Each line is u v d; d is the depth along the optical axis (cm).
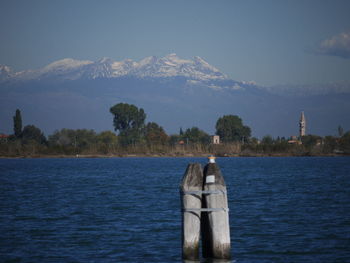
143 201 14688
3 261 6944
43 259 7050
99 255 7269
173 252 7381
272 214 11344
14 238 8569
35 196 16812
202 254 6562
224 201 5522
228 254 5531
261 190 18412
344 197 15475
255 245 7812
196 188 5553
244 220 10400
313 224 9800
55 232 9144
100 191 18862
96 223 10225
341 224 9788
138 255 7231
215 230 5534
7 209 12862
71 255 7281
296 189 18825
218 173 5547
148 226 9719
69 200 15300
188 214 5578
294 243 7938
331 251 7381
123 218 10944
